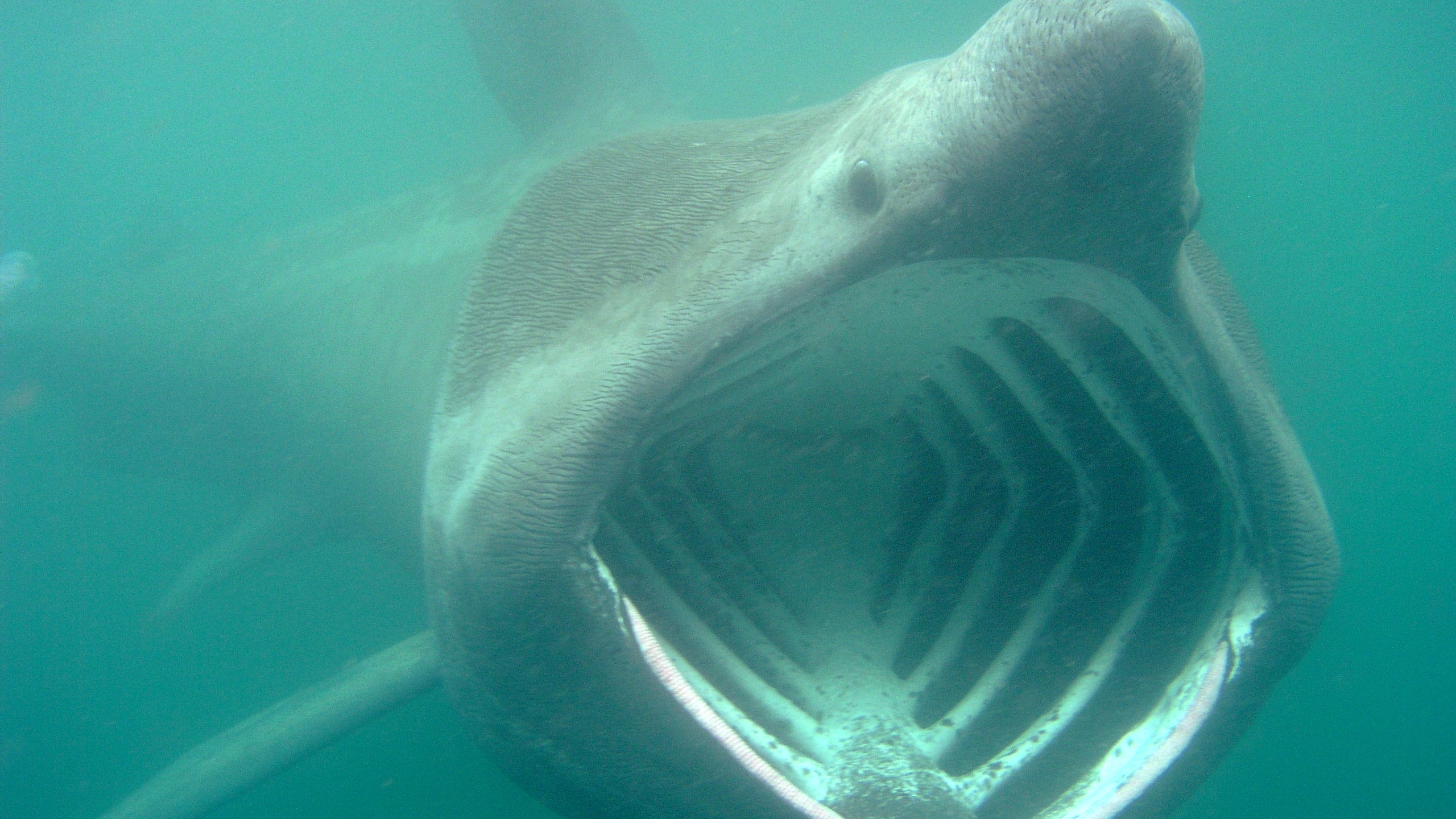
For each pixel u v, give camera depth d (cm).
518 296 223
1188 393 195
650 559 230
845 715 230
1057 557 249
